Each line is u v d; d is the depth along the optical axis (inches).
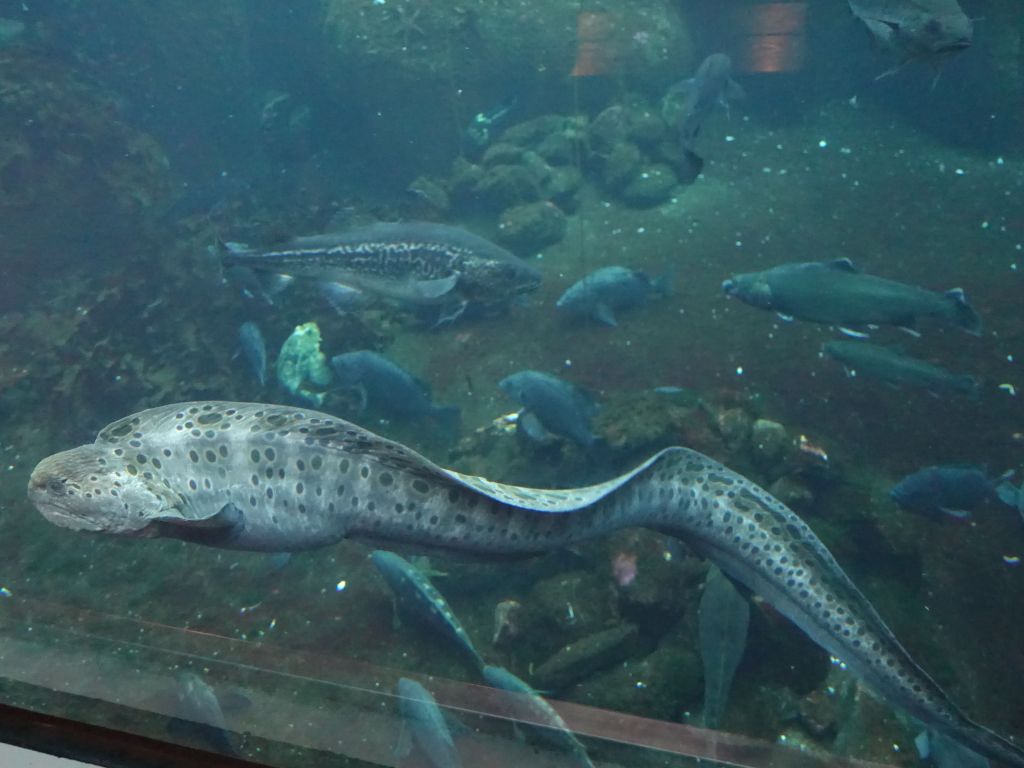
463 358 122.2
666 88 203.9
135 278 138.6
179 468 54.9
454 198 178.4
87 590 80.9
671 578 73.3
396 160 205.9
